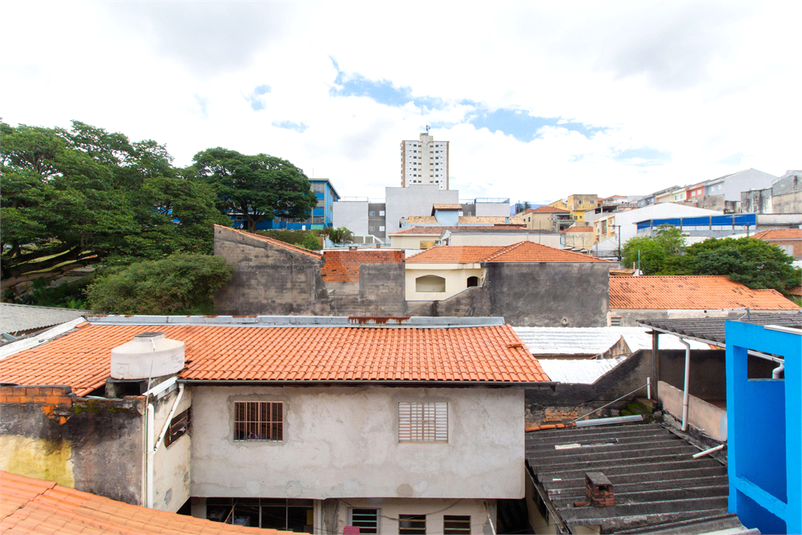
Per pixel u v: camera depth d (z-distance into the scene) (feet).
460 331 34.40
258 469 27.48
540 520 28.12
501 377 25.88
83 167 83.35
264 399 27.40
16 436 22.62
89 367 26.86
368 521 29.12
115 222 82.12
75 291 89.97
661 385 32.73
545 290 67.36
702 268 86.28
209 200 110.83
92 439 22.48
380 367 27.32
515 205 368.27
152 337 25.02
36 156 82.33
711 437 26.76
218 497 28.55
